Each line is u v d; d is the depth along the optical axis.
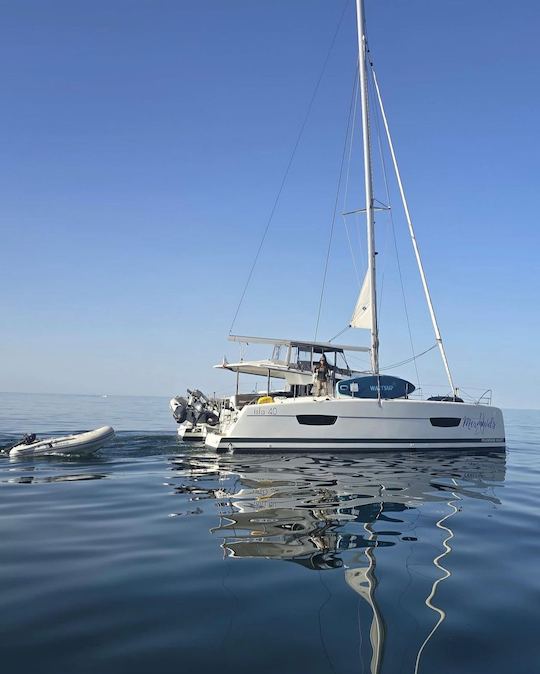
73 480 9.96
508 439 22.64
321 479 10.27
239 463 12.34
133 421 28.06
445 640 3.68
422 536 6.26
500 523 6.97
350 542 5.95
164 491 8.91
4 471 10.99
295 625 3.86
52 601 4.23
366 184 16.44
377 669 3.29
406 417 14.77
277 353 16.72
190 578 4.75
